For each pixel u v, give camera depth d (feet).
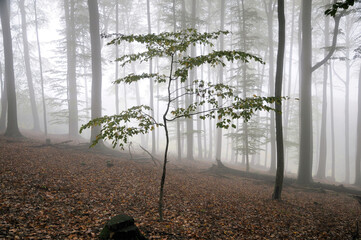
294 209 30.25
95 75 51.03
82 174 31.19
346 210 32.50
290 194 39.32
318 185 45.68
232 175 50.29
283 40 31.04
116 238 14.71
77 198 22.84
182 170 47.32
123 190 27.84
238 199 32.32
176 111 19.29
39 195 21.59
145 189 29.68
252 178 49.70
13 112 51.93
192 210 25.09
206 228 20.99
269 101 16.12
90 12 51.13
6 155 33.17
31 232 15.15
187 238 18.39
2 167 27.53
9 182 23.29
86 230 16.81
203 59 16.94
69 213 19.24
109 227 14.90
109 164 37.99
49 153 39.65
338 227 25.22
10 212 17.22
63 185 25.68
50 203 20.43
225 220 23.66
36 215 17.69
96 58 51.24
